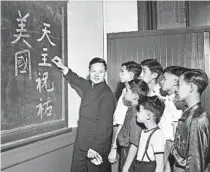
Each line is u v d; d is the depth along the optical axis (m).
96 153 2.37
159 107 2.15
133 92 2.34
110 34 3.73
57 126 2.45
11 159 1.87
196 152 1.77
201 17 3.83
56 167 2.45
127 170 2.28
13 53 1.92
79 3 2.97
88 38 3.19
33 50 2.14
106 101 2.42
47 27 2.33
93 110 2.49
